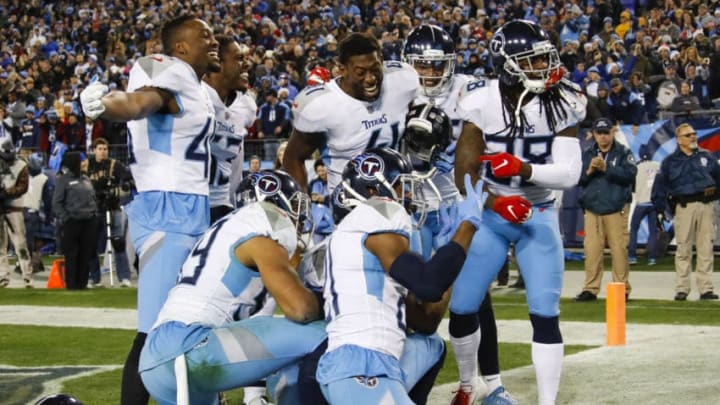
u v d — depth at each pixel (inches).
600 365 388.5
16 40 1455.5
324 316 247.8
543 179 293.3
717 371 370.9
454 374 383.2
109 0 1464.1
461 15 1120.8
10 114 1196.5
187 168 283.7
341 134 326.0
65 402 226.8
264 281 238.7
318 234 526.6
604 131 588.7
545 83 295.4
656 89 904.9
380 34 1122.7
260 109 922.7
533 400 333.1
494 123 303.7
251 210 247.4
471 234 232.2
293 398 246.7
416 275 224.2
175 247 277.0
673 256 836.0
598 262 601.0
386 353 228.2
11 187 759.7
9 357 442.6
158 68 276.4
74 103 1146.0
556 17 1104.8
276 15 1307.8
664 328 482.0
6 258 783.1
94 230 736.3
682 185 596.4
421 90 346.9
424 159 319.9
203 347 237.5
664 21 1031.0
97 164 745.0
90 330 522.6
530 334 477.1
